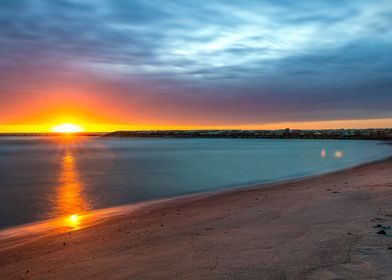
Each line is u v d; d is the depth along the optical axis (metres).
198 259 6.67
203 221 10.45
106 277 6.11
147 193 19.31
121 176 28.58
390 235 7.47
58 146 120.50
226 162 43.47
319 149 78.38
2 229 11.46
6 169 35.97
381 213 9.72
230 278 5.65
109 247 8.14
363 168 27.84
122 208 14.74
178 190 20.25
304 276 5.57
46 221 12.68
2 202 16.83
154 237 8.80
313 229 8.38
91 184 23.62
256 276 5.68
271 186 19.64
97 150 85.50
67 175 29.77
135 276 6.02
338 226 8.52
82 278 6.18
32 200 17.38
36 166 39.62
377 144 101.44
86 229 10.59
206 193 18.25
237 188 19.80
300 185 18.98
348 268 5.78
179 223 10.47
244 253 6.84
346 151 65.62
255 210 11.54
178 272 6.05
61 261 7.31
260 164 39.84
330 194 13.88
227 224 9.72
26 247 8.84
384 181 16.84
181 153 67.88
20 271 6.92
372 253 6.41
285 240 7.57
